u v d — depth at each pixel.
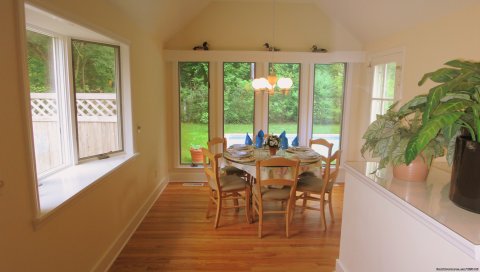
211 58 4.28
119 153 3.03
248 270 2.39
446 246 1.15
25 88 1.45
